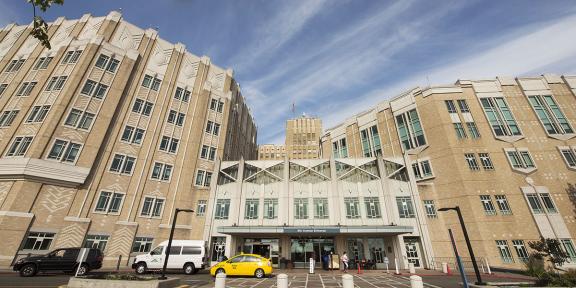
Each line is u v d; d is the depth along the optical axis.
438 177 31.48
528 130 31.97
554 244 17.02
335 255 26.28
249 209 31.02
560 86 34.06
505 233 27.19
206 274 21.16
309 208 30.59
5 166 24.53
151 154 33.66
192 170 35.50
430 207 30.17
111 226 28.33
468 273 22.52
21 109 28.39
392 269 27.03
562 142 30.92
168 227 31.12
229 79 46.66
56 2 6.75
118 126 32.12
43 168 25.30
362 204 30.41
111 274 13.77
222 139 40.91
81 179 27.25
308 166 33.62
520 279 17.83
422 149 33.84
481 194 29.08
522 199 28.75
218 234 29.95
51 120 27.17
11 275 17.19
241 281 17.20
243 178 33.19
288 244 29.16
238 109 52.38
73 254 18.47
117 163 30.84
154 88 36.84
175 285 13.60
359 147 42.19
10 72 32.03
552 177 29.42
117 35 35.53
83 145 28.53
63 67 31.19
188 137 37.62
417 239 28.95
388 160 33.38
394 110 38.75
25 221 23.38
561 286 12.28
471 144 31.72
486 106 33.75
